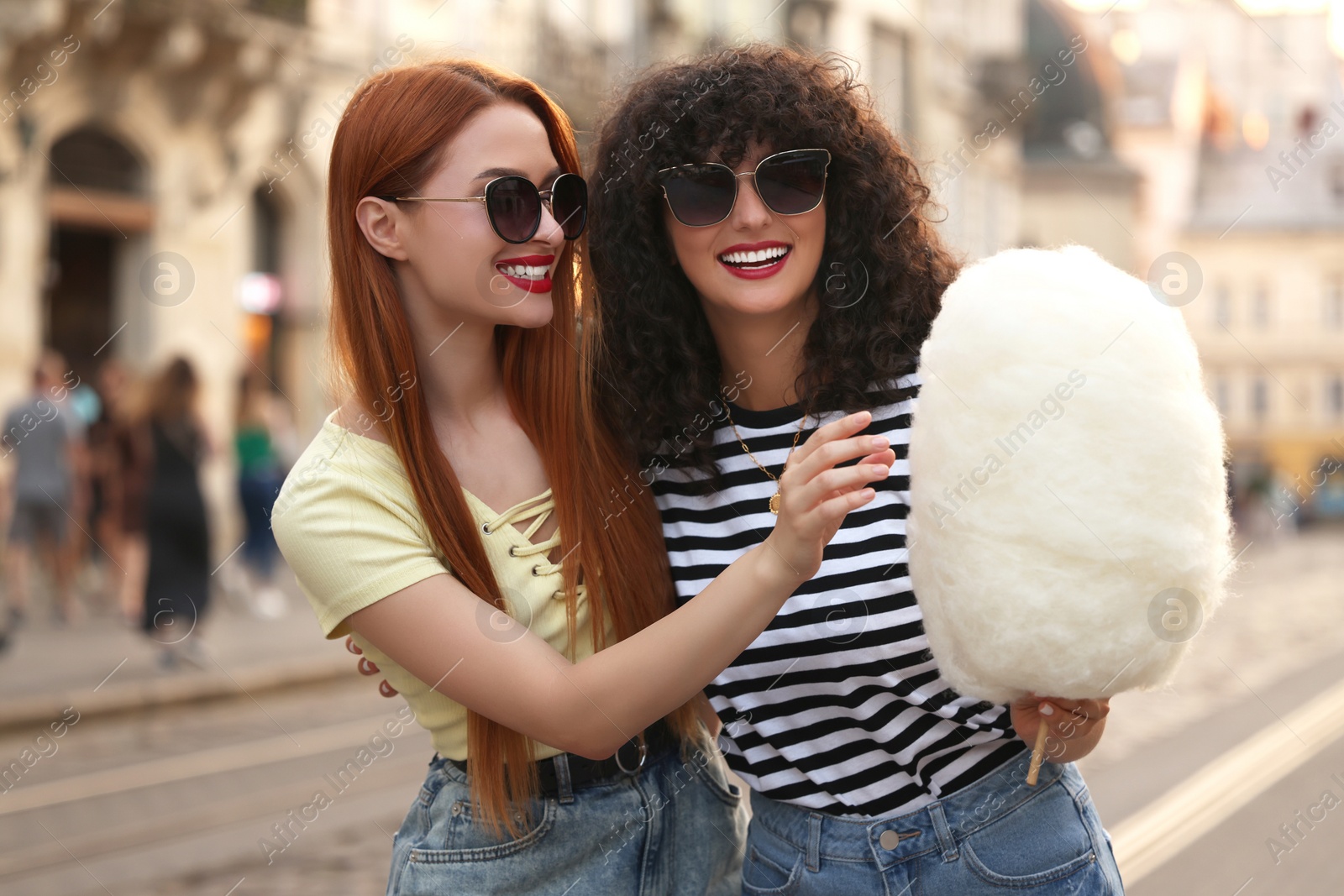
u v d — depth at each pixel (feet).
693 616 4.75
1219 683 26.22
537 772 5.55
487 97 5.30
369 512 5.16
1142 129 142.72
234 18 43.93
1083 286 4.62
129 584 29.60
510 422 5.72
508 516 5.49
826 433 4.62
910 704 5.46
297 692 24.91
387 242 5.33
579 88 50.98
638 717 4.84
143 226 44.65
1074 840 5.45
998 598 4.55
